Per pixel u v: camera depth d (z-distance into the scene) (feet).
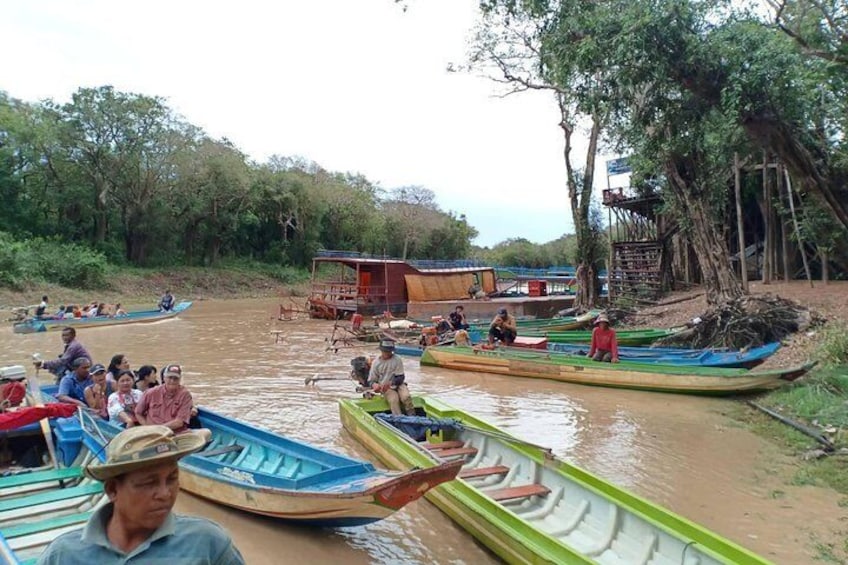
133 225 148.05
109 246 143.23
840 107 45.42
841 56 38.88
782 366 44.27
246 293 155.74
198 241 168.86
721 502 23.49
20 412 24.21
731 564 15.31
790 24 42.78
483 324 85.30
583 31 40.55
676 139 43.52
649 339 60.23
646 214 101.81
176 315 98.99
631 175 83.97
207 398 41.78
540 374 48.44
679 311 73.10
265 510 20.95
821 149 41.78
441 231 229.66
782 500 23.56
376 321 82.33
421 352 60.85
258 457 25.72
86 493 20.48
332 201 198.59
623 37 36.47
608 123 46.26
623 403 40.50
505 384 47.52
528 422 35.91
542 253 282.36
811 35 41.91
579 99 42.42
